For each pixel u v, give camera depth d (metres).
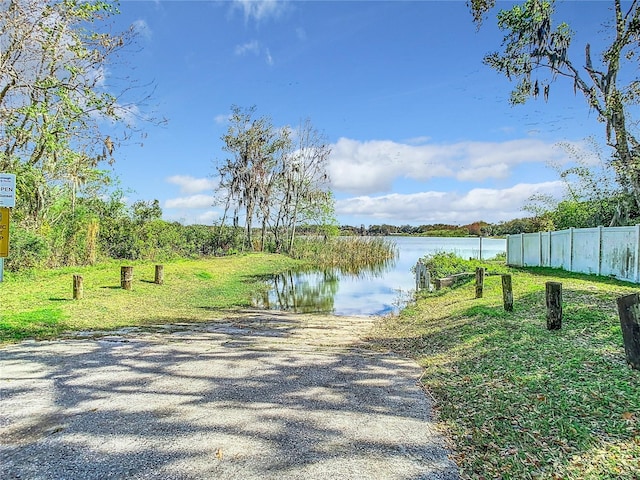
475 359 5.05
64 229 15.72
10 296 9.46
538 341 5.29
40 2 9.89
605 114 10.20
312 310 10.83
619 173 12.67
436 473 2.71
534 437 3.05
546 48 10.80
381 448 3.05
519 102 11.54
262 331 7.82
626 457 2.65
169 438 3.19
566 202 18.14
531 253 17.05
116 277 13.26
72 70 10.70
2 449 3.01
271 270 21.45
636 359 3.97
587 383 3.79
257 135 29.34
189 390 4.27
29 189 13.57
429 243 48.81
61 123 11.64
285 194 31.77
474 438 3.16
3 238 6.07
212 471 2.72
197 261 21.02
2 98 10.62
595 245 12.27
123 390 4.24
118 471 2.72
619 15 9.91
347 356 5.75
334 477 2.66
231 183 29.06
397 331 7.70
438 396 4.09
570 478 2.53
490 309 7.58
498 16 11.12
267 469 2.75
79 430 3.31
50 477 2.65
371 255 27.47
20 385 4.36
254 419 3.55
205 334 7.33
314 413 3.69
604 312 6.29
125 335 6.95
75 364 5.14
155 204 21.81
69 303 9.14
